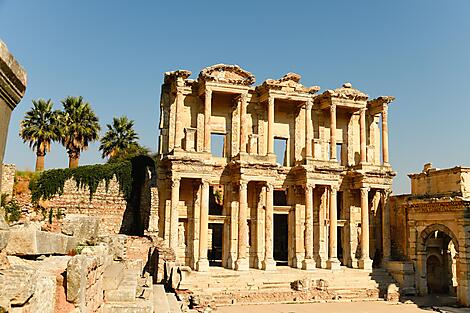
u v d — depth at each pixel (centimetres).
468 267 4462
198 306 3862
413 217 5184
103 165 4572
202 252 4716
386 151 5666
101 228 4466
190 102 5219
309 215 5141
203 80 5003
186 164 4781
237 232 5119
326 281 4591
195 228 4984
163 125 5166
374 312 3959
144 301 1778
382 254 5641
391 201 5878
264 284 4522
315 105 5728
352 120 5872
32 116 5966
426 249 5150
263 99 5353
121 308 1620
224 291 4247
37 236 1248
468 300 4403
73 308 1105
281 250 6481
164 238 4891
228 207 5131
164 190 5000
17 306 777
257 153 5347
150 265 4256
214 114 5300
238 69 5141
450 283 5272
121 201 4588
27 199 4259
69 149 6178
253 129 5416
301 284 4466
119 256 2836
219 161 5238
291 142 5562
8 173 4216
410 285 5016
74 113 6209
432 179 5034
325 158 5697
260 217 5234
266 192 5025
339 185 5678
